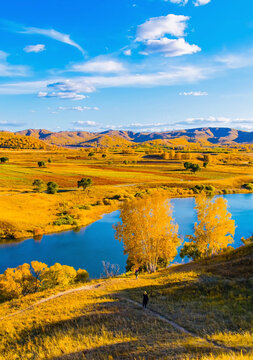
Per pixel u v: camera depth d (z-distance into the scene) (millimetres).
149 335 15797
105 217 88188
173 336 15383
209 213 47281
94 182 139875
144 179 153625
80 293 27938
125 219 42312
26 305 26391
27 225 73750
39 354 14898
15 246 62594
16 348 17188
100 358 13430
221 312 18859
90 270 50312
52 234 71000
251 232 70875
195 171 182750
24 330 19625
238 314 18328
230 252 37906
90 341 15586
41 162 184375
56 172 166375
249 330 15672
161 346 13930
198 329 16312
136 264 42438
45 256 56906
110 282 32531
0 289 34375
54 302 25469
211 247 48844
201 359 11242
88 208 94312
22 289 35531
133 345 14516
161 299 23109
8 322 21219
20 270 37094
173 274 32094
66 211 85438
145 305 21312
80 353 14297
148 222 41844
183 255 51156
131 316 19484
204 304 20828
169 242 41812
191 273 29828
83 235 70375
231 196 124000
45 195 105500
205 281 26141
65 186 129375
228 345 13555
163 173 178375
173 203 107312
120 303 22719
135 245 41938
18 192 111062
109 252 59094
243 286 23266
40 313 22500
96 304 23000
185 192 127188
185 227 74688
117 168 196250
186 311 19734
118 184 138625
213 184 143750
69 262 54000
